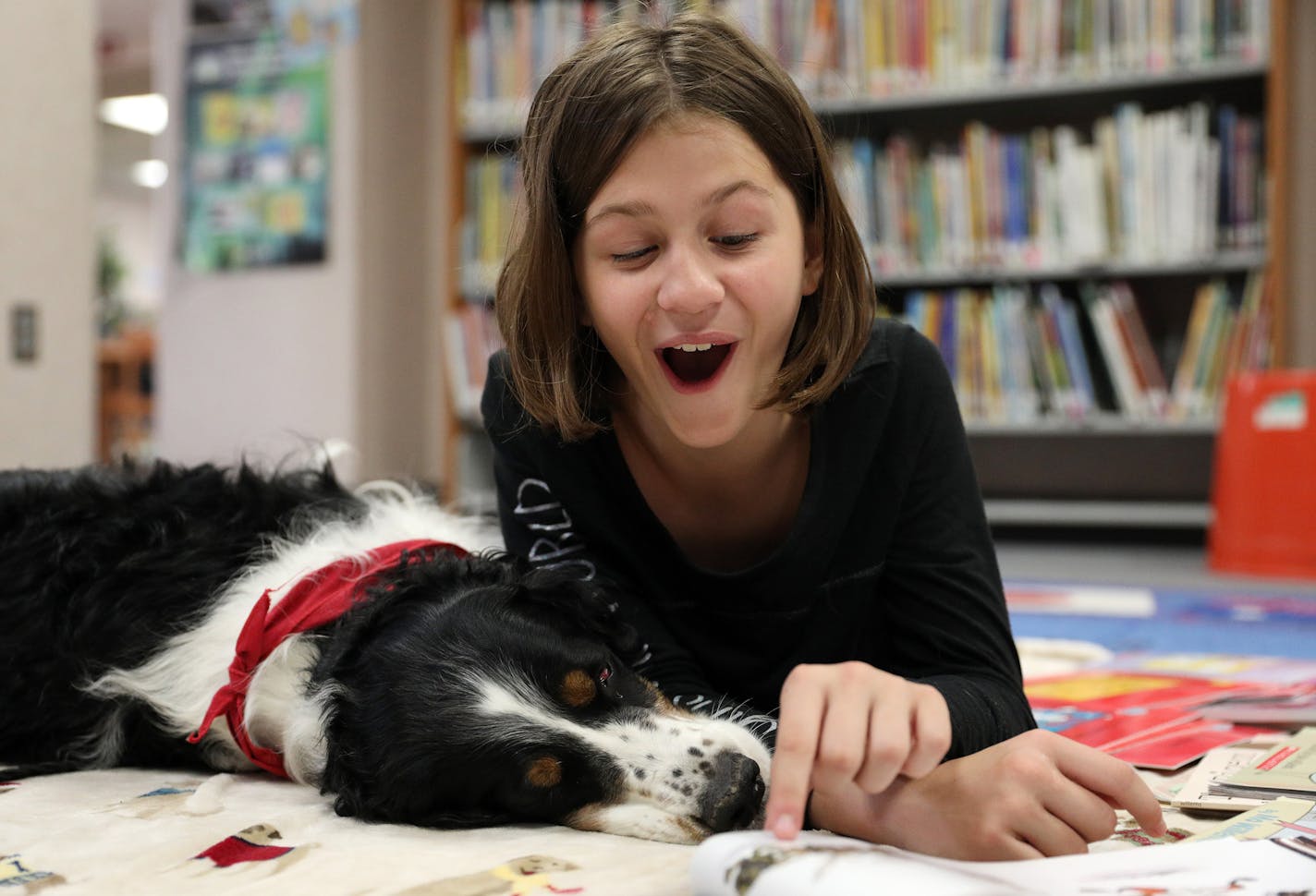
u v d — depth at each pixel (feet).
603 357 4.37
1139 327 13.41
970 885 2.48
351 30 15.20
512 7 15.17
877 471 4.35
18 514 5.00
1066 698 5.68
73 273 11.15
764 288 3.82
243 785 4.28
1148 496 15.05
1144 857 2.83
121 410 28.19
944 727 2.95
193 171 15.93
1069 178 13.46
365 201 15.42
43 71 10.87
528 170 4.16
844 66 14.19
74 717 4.67
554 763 3.70
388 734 3.73
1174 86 13.73
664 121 3.72
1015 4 13.70
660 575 4.54
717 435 3.94
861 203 13.82
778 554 4.28
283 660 4.21
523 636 3.89
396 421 16.22
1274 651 7.58
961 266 13.89
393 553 4.50
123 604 4.69
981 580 4.24
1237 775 3.97
